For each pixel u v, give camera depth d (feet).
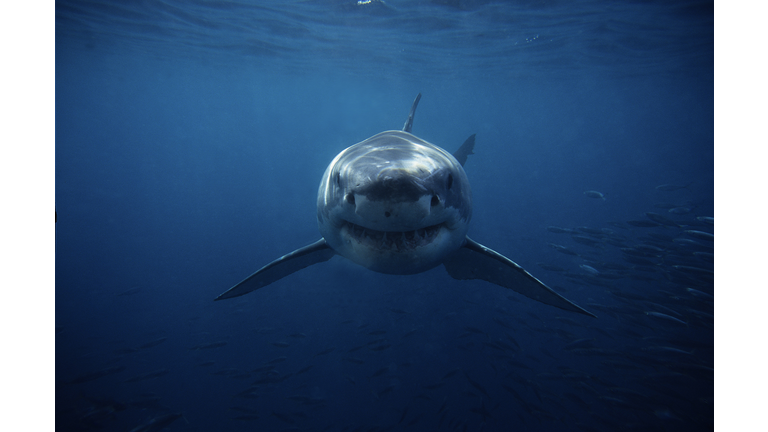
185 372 28.48
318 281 42.32
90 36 68.23
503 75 97.19
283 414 20.06
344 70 96.32
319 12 48.11
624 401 18.57
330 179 9.65
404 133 12.25
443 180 8.45
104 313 38.75
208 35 63.46
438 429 22.08
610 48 66.13
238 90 160.25
